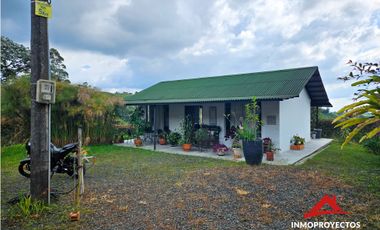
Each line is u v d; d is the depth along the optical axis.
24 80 10.27
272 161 7.75
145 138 13.02
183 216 3.50
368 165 7.14
